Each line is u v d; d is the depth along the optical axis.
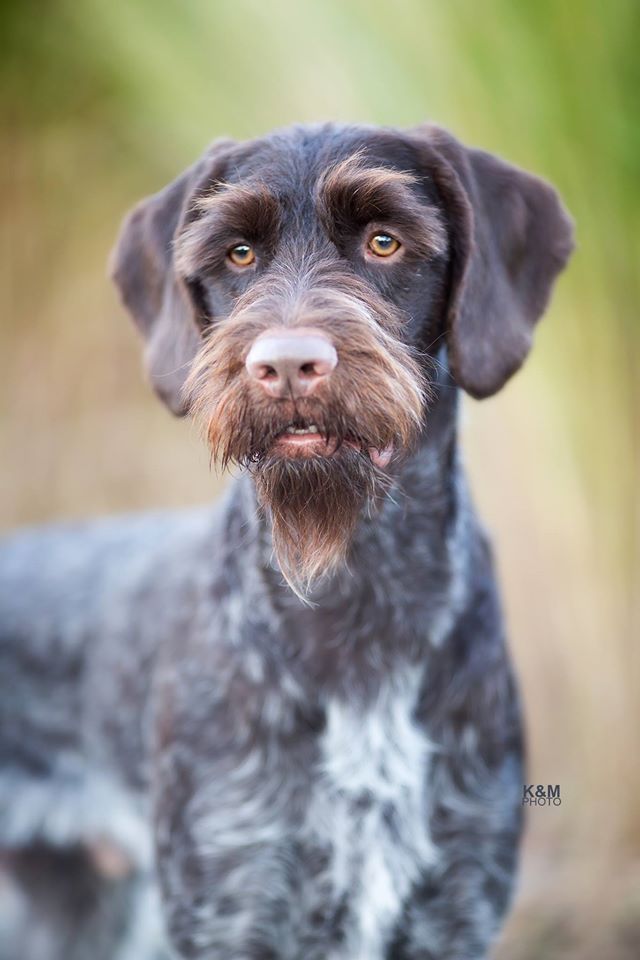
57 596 6.38
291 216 4.34
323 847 4.68
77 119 9.98
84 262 10.34
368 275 4.32
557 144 6.56
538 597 6.88
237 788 4.71
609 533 6.66
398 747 4.65
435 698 4.68
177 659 5.04
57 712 6.31
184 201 4.82
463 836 4.72
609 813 6.72
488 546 5.01
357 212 4.25
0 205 10.27
